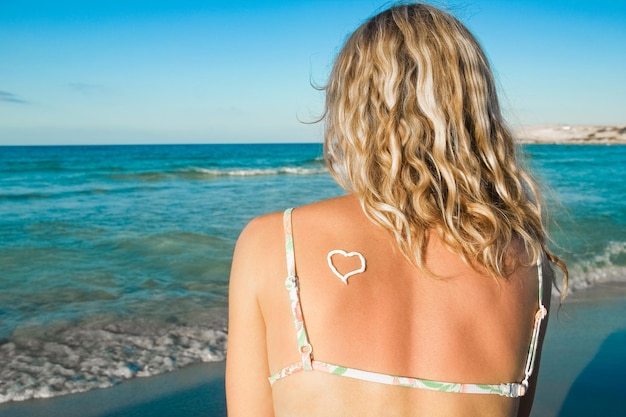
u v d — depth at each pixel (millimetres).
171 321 6551
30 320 6543
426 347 1019
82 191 23719
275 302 1087
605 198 19469
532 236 1183
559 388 4816
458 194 1124
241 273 1138
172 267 9750
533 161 1469
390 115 1146
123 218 15875
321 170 35344
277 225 1134
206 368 5223
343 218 1123
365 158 1146
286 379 1050
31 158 46969
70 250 11297
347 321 1022
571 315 7035
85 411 4340
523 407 1250
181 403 4516
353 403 991
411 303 1042
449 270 1076
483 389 1022
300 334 1039
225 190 24391
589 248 11000
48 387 4715
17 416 4227
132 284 8477
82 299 7562
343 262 1065
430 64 1145
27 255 10773
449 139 1146
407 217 1096
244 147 90312
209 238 12656
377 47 1184
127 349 5625
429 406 997
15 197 21453
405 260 1076
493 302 1078
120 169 35562
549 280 1223
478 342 1044
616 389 4805
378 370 997
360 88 1187
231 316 1174
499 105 1290
